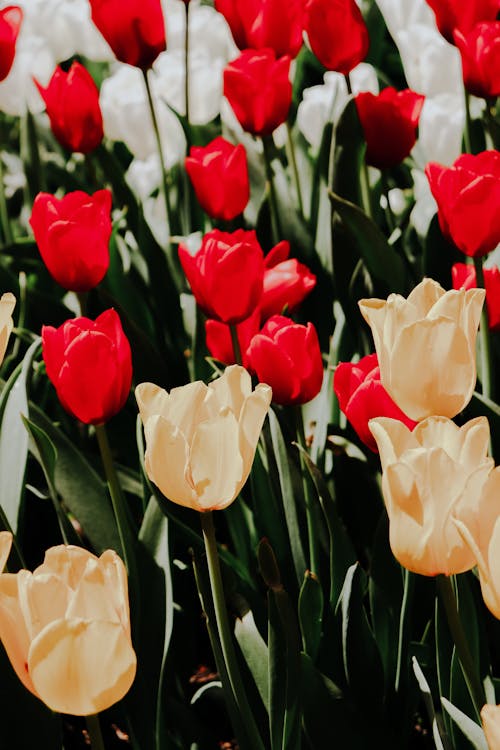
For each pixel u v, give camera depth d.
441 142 1.77
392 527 1.01
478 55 1.44
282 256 1.39
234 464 1.07
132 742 1.24
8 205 2.35
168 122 2.06
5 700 1.17
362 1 2.19
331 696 1.19
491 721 0.95
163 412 1.08
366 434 1.19
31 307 1.68
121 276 1.63
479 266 1.30
